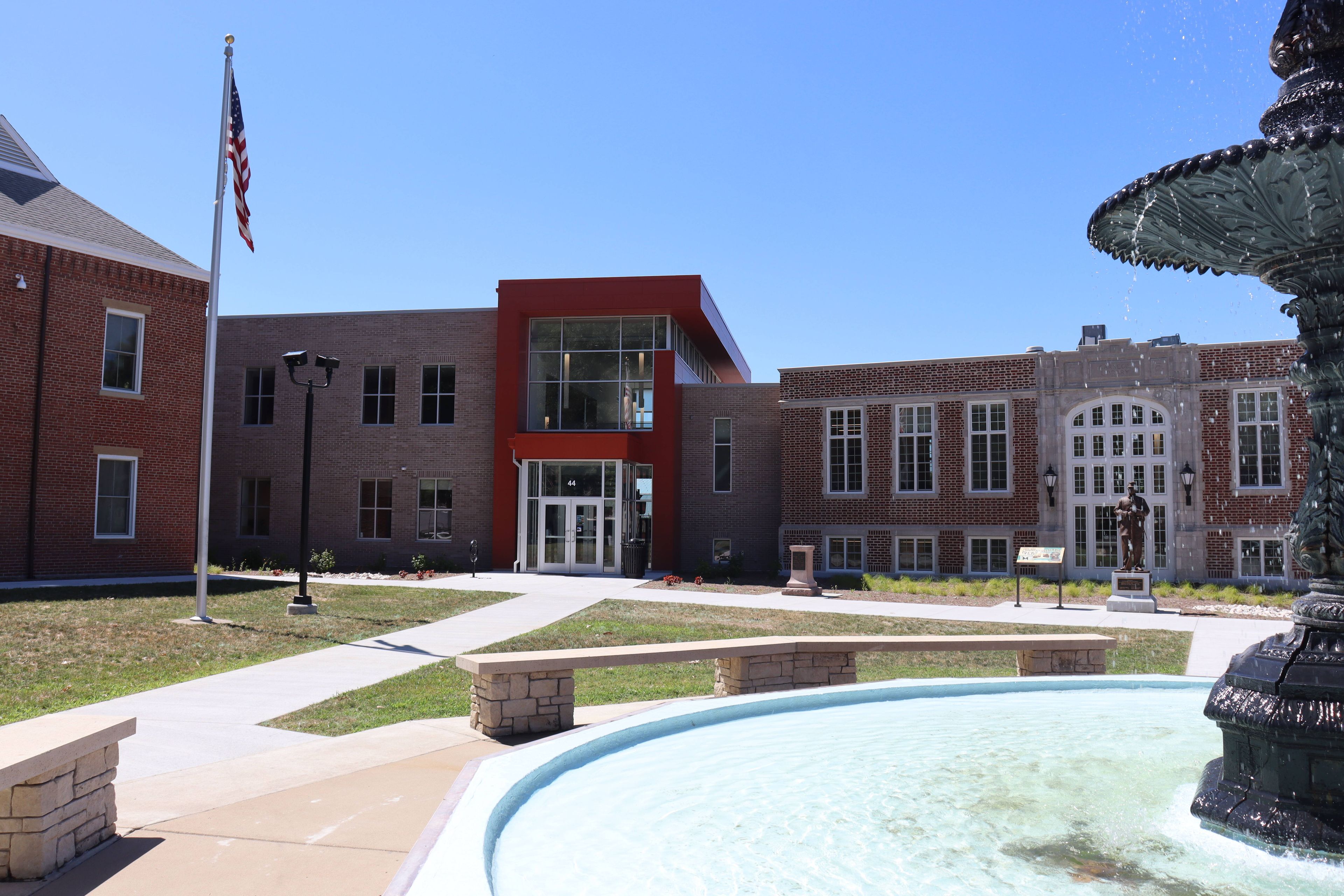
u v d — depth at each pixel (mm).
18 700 9461
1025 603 23406
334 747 7164
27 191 23594
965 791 5457
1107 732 7020
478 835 4242
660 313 31359
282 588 21984
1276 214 4918
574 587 25141
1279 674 4941
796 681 9508
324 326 33438
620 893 3900
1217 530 26766
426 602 20359
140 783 6164
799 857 4355
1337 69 5156
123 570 23531
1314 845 4570
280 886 4371
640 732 6816
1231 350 27219
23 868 4426
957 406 29953
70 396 22609
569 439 29828
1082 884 4102
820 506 31031
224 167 16547
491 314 32594
